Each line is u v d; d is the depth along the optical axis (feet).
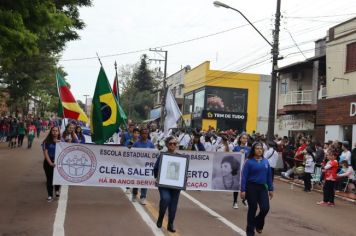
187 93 185.68
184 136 62.95
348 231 34.42
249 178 29.09
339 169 60.03
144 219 33.09
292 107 111.34
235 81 161.58
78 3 63.46
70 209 35.70
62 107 48.11
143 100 289.33
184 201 42.73
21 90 109.70
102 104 41.47
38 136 148.87
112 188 47.75
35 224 30.27
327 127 90.38
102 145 39.60
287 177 69.41
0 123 114.52
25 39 41.55
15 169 60.39
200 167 40.86
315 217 39.50
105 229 29.60
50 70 107.55
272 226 33.86
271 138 77.00
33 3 41.22
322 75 105.29
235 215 37.01
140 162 39.88
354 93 82.58
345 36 86.74
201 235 29.43
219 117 159.12
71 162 39.22
